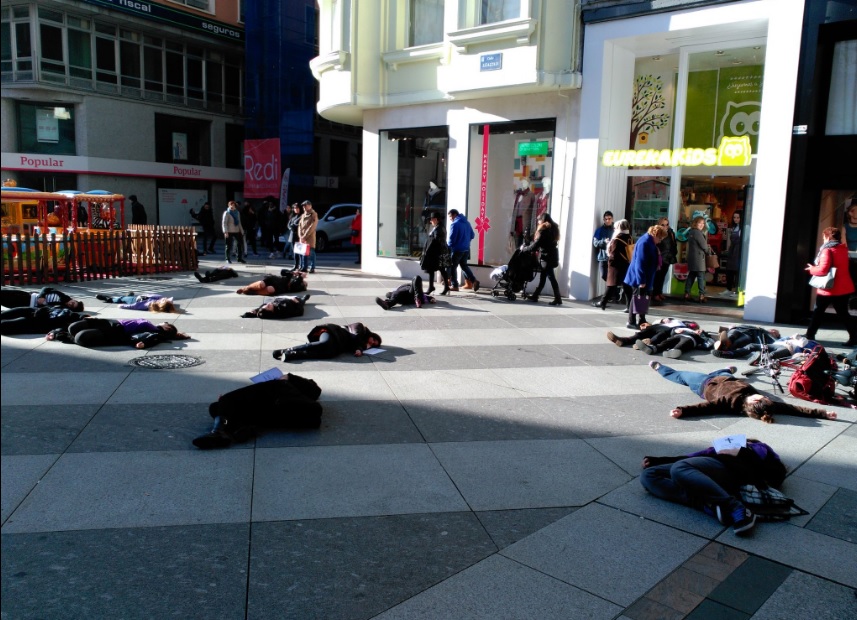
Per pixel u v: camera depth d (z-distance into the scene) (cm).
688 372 741
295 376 592
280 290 1254
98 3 2980
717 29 1133
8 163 2964
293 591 329
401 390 680
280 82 3288
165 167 3359
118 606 310
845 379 699
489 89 1321
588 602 327
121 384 659
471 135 1447
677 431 581
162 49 3325
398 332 969
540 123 1345
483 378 736
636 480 475
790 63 1033
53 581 328
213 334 910
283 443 523
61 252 1381
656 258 1006
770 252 1072
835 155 1036
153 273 1595
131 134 3234
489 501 436
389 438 543
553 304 1248
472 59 1340
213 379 690
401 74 1525
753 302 1095
